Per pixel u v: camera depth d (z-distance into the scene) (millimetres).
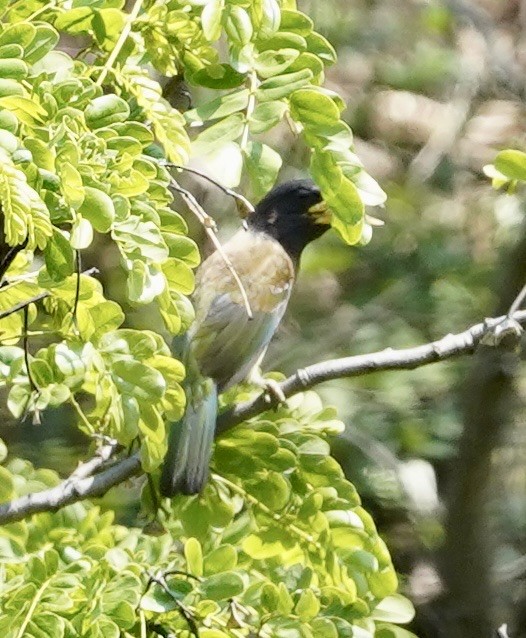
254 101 6895
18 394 7781
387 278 18688
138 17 7102
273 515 8250
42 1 6977
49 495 8180
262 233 11945
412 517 17281
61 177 5898
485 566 16703
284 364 17875
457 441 17141
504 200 18594
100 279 14477
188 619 7055
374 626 8031
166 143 6809
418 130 20031
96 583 6910
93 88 6375
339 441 17562
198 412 8773
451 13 19859
